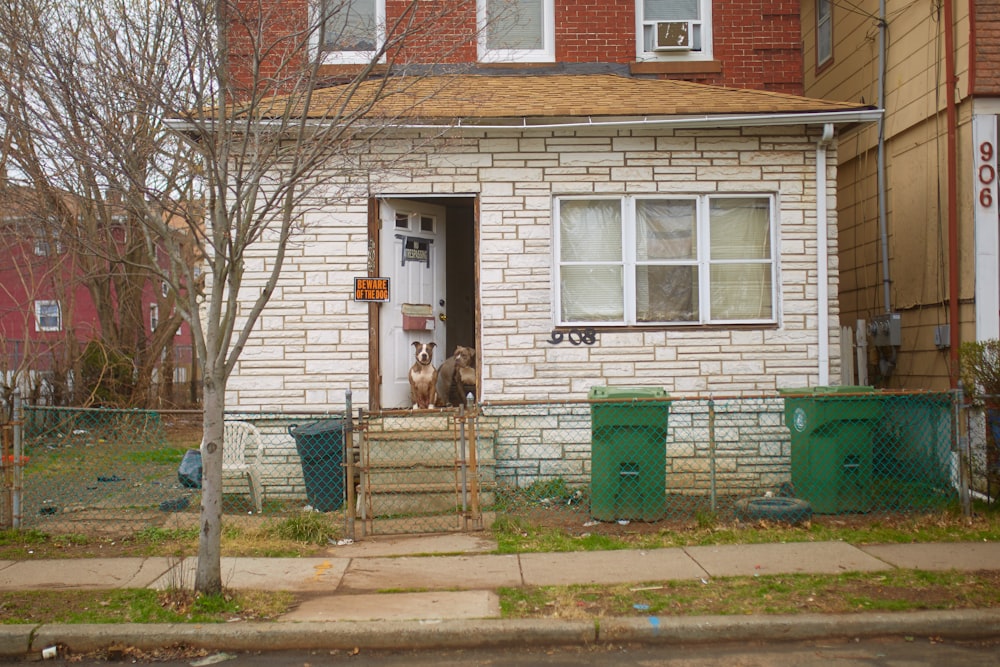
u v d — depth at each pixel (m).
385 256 9.48
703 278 9.41
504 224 9.30
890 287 10.51
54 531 7.87
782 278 9.38
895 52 10.32
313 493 8.61
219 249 5.91
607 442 7.97
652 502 7.96
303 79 7.61
